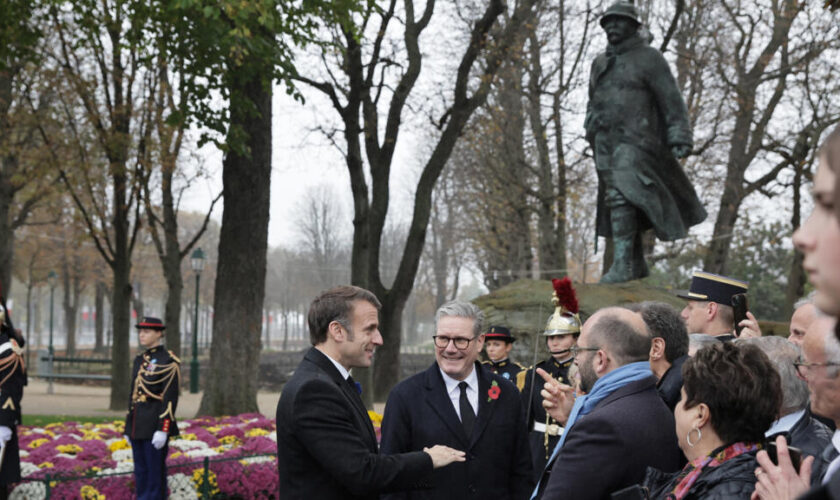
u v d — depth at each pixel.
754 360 2.83
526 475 4.79
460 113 18.48
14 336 8.20
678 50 22.86
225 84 14.56
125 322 21.58
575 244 41.84
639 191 10.38
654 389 3.42
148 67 15.78
